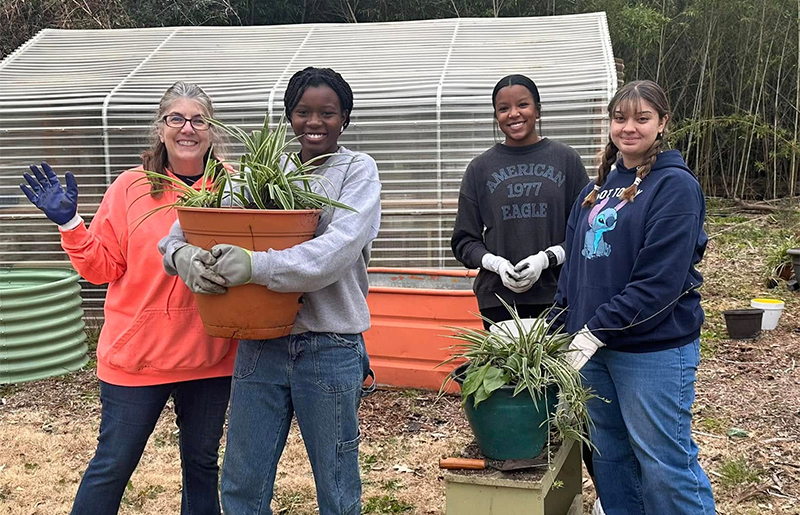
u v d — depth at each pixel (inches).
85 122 218.8
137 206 95.8
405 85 211.3
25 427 167.2
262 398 85.8
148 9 424.2
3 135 221.0
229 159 107.3
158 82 230.8
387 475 139.9
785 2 419.2
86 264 93.9
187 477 103.0
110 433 95.5
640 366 91.7
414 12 456.4
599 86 200.1
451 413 169.6
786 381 186.2
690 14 420.5
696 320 93.2
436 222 209.5
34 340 195.0
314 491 133.8
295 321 83.7
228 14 449.4
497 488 83.4
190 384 98.8
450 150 206.8
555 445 91.1
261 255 75.2
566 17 269.7
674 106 479.2
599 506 103.5
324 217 83.6
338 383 84.2
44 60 258.7
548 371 85.8
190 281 76.7
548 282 122.4
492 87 206.5
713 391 181.3
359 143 210.1
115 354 94.7
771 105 458.9
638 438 92.6
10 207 222.8
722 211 425.7
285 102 87.3
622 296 89.3
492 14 446.9
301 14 466.9
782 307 233.6
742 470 134.7
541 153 123.6
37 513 128.2
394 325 180.7
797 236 335.0
